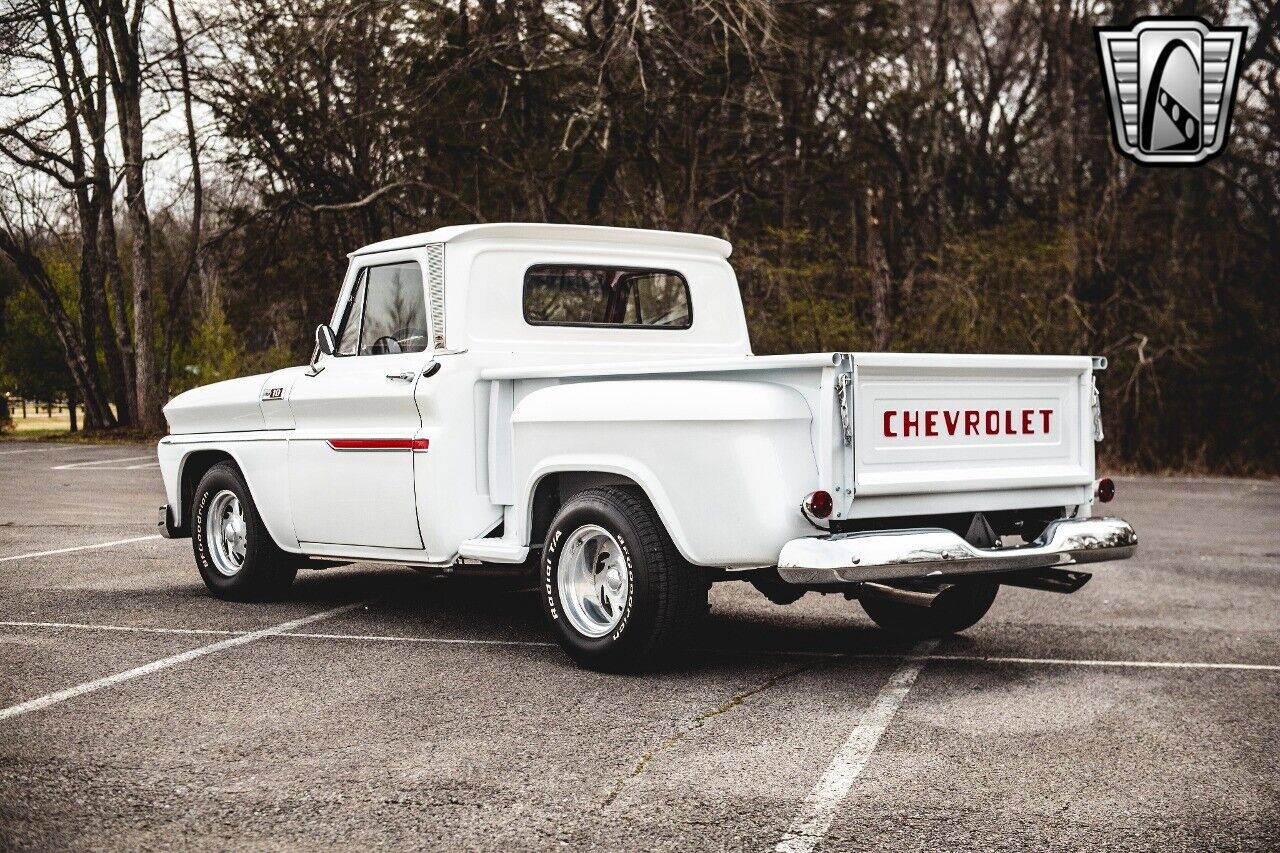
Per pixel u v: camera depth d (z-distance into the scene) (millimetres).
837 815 4312
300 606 8375
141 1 32250
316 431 7871
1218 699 6039
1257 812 4391
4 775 4652
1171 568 10867
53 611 8109
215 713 5570
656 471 6055
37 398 43250
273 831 4105
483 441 7172
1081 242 23875
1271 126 24422
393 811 4309
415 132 26188
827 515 5629
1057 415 6629
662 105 24781
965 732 5391
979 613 7410
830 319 25391
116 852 3904
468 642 7195
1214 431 23562
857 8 28078
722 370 5996
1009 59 31953
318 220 28875
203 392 8844
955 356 6043
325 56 26578
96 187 35250
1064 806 4434
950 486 6039
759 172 28734
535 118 26375
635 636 6195
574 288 7758
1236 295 24203
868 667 6688
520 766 4840
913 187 31000
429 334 7297
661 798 4473
